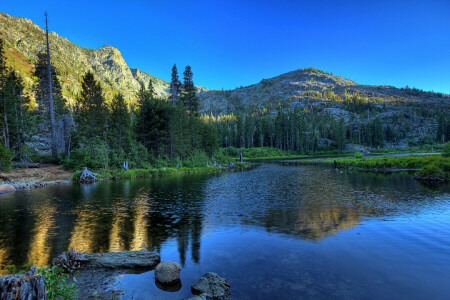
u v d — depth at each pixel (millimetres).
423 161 39406
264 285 6152
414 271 6828
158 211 15125
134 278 6887
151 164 44938
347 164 49188
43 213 14695
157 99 52500
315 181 28969
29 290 4004
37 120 50812
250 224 12016
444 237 9625
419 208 14586
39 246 9359
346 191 21562
